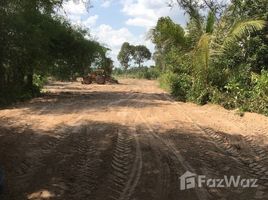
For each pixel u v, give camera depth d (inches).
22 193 270.4
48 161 336.5
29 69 791.7
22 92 790.5
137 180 292.5
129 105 716.0
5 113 591.2
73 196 264.7
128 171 312.0
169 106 708.7
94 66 1085.1
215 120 544.4
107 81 1702.8
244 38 727.1
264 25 713.6
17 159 342.0
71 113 593.9
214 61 741.9
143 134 439.2
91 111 619.5
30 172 310.3
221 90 735.7
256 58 721.0
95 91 1157.7
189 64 802.2
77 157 347.6
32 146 384.2
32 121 519.2
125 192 271.0
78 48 987.3
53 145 388.5
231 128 486.6
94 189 276.1
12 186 281.9
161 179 295.0
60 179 293.3
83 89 1257.4
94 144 392.2
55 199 260.2
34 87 902.4
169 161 337.4
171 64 962.7
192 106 714.8
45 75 1045.8
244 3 766.5
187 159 344.2
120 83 1831.9
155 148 378.3
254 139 430.0
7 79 476.7
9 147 380.2
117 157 348.5
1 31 364.8
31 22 700.0
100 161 335.9
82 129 463.8
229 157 354.6
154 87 1473.9
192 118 558.9
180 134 442.9
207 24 774.5
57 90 1163.9
